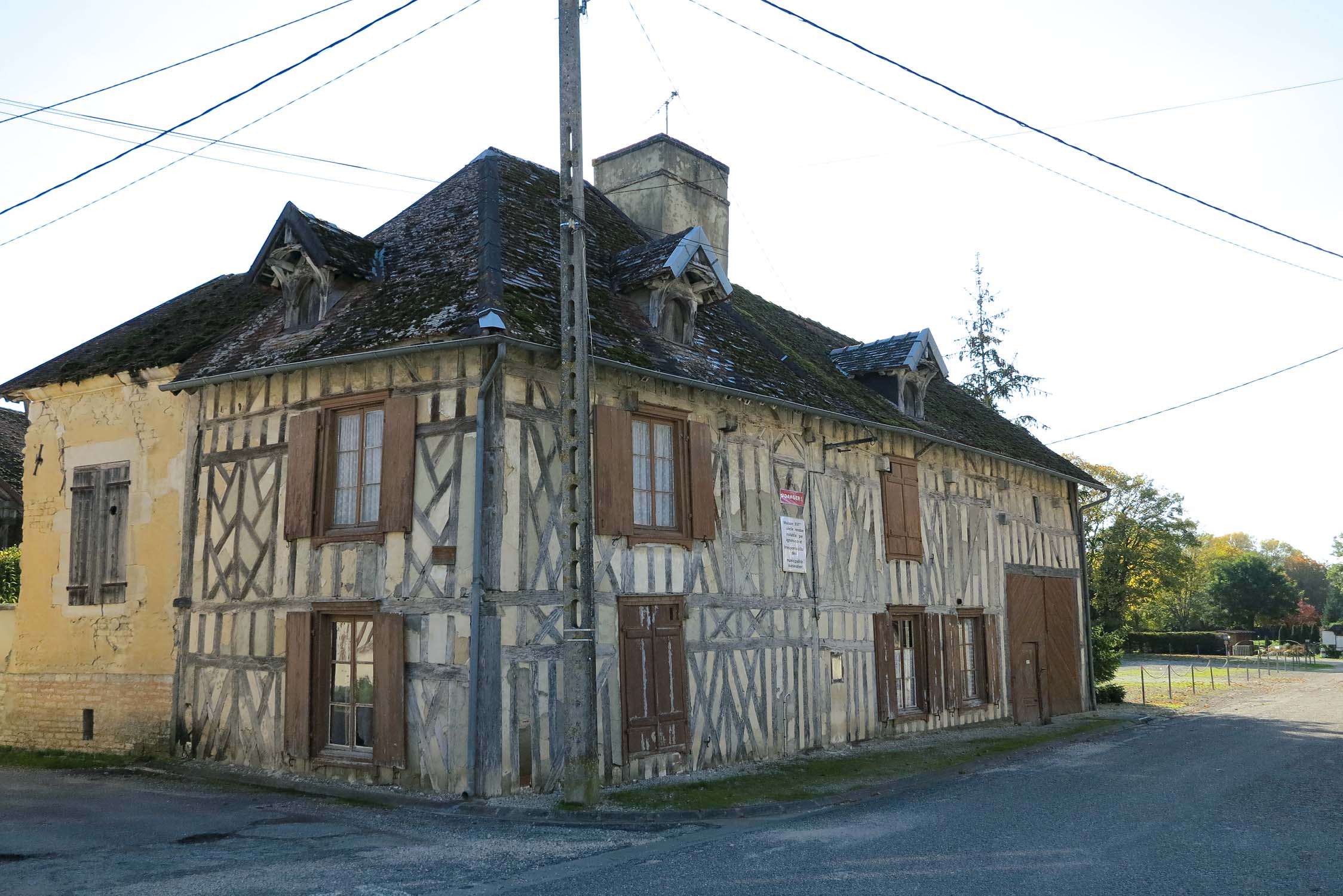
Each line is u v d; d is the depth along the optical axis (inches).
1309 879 241.9
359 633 391.5
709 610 442.6
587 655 342.3
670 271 443.5
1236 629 2452.0
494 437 364.8
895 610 569.9
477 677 349.7
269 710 404.5
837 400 538.9
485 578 356.8
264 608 412.2
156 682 446.3
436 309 385.4
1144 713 753.6
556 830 308.0
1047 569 748.6
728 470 465.1
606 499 398.0
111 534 474.3
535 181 530.6
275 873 250.5
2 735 492.7
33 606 494.6
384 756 366.9
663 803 348.2
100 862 261.1
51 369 515.2
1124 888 233.6
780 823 327.6
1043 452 798.5
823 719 503.8
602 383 407.2
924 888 233.9
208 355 453.1
